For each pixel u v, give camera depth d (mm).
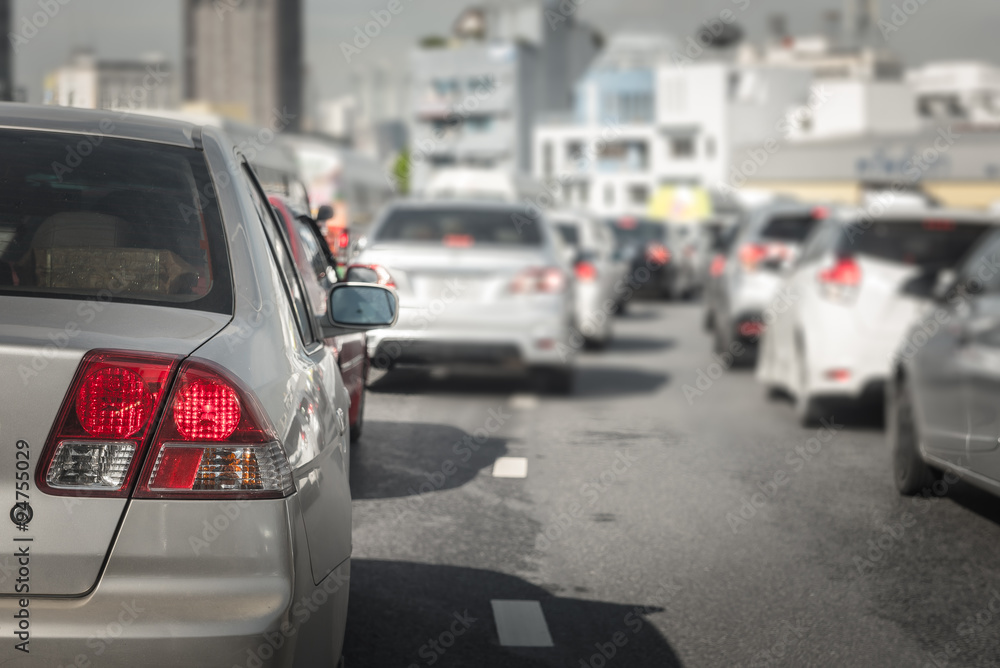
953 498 9688
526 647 6012
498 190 39094
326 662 3957
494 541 8047
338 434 4383
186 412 3525
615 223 41844
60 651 3406
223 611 3494
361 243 9664
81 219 4184
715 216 71938
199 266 4129
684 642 6137
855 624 6469
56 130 4582
